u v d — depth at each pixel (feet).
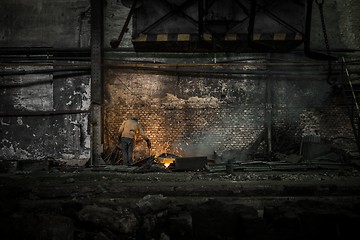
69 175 24.21
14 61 33.96
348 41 33.76
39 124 33.78
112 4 33.78
